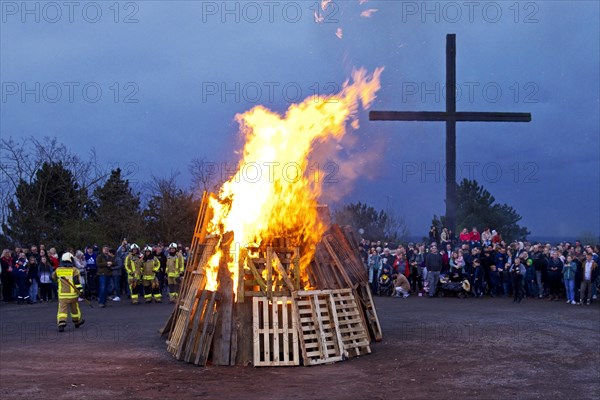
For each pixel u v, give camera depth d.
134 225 40.75
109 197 41.44
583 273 24.31
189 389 11.12
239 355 13.36
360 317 14.98
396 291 27.80
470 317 20.52
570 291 24.55
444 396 10.48
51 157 38.91
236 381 11.78
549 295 26.44
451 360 13.52
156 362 13.51
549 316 20.70
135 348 15.11
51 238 36.12
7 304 25.52
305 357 13.23
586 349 14.70
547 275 25.98
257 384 11.52
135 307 24.23
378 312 21.91
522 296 25.41
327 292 14.16
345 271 15.21
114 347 15.24
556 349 14.73
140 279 25.75
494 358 13.70
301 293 13.76
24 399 10.31
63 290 17.92
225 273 13.71
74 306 18.20
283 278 13.66
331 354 13.61
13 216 35.91
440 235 31.81
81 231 36.69
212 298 13.50
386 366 13.03
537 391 10.77
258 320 13.38
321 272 14.54
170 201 44.56
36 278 25.98
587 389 10.90
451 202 29.50
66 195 38.97
